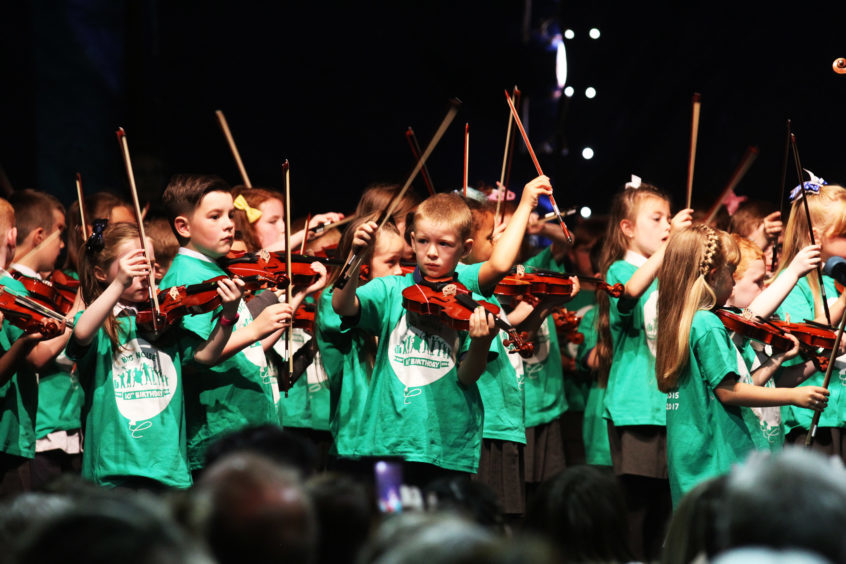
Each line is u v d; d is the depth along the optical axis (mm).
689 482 10352
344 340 10844
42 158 20266
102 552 3695
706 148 19172
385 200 13180
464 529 3914
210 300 10023
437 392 9953
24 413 10945
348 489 5777
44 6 20375
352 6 21500
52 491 6312
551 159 20531
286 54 21500
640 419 12242
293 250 14242
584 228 17844
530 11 21172
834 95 18266
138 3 21000
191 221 10852
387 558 3947
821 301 12203
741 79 18875
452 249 10000
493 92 21297
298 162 21625
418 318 10109
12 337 11016
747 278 11945
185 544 3844
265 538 4625
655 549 12203
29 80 20172
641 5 19312
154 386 10094
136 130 21000
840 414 11508
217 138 21422
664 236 13312
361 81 21578
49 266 12891
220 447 6672
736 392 10172
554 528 6652
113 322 10133
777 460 4383
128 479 9922
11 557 3980
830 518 4160
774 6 18531
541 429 13953
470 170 21281
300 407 13078
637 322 12617
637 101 19516
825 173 18359
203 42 21359
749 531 4266
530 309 12680
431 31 21469
